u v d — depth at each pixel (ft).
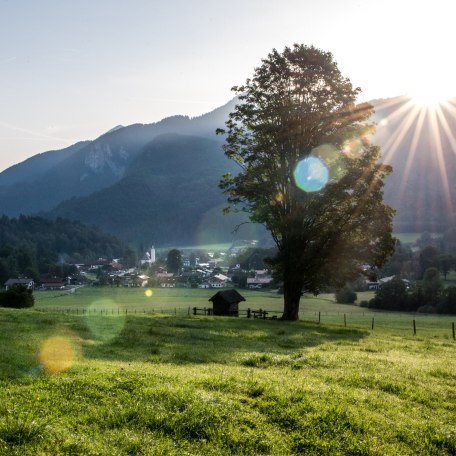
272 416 38.60
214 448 31.83
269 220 164.35
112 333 97.81
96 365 55.11
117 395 40.04
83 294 611.88
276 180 162.71
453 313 377.09
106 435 31.99
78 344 78.69
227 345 89.66
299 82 156.76
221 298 221.46
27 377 45.68
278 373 57.72
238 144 169.07
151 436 32.63
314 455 32.91
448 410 47.37
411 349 100.27
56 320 115.85
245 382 47.78
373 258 157.38
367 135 163.43
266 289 645.10
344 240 156.04
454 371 67.41
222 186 170.19
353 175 150.82
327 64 158.20
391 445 35.81
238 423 36.27
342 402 44.24
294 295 167.84
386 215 153.48
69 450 28.89
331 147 158.51
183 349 80.64
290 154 161.17
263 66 162.81
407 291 428.15
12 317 115.55
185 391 41.16
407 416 43.27
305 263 158.40
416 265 592.19
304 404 41.52
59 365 53.16
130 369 52.49
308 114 155.53
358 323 293.23
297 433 35.86
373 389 53.26
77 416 34.99
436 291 405.59
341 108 157.79
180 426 34.27
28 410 34.60
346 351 88.69
